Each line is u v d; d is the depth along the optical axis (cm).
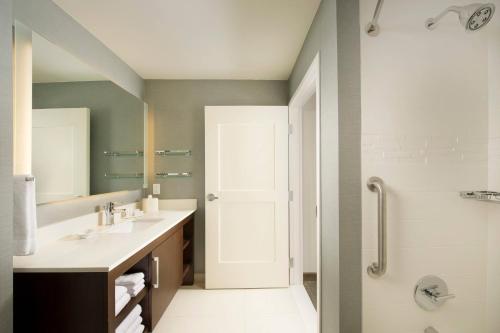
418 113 121
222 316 204
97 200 185
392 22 120
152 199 246
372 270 116
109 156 200
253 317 202
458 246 122
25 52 127
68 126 156
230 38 188
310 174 294
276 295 239
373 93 120
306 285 268
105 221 187
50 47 143
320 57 147
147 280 160
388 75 120
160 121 271
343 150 118
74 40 163
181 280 222
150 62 229
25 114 126
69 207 158
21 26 125
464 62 122
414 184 121
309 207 294
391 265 121
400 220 121
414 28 121
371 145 120
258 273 254
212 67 241
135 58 221
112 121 205
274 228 257
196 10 155
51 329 108
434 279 121
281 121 257
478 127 121
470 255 122
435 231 122
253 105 272
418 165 121
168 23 169
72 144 159
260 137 257
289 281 259
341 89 118
